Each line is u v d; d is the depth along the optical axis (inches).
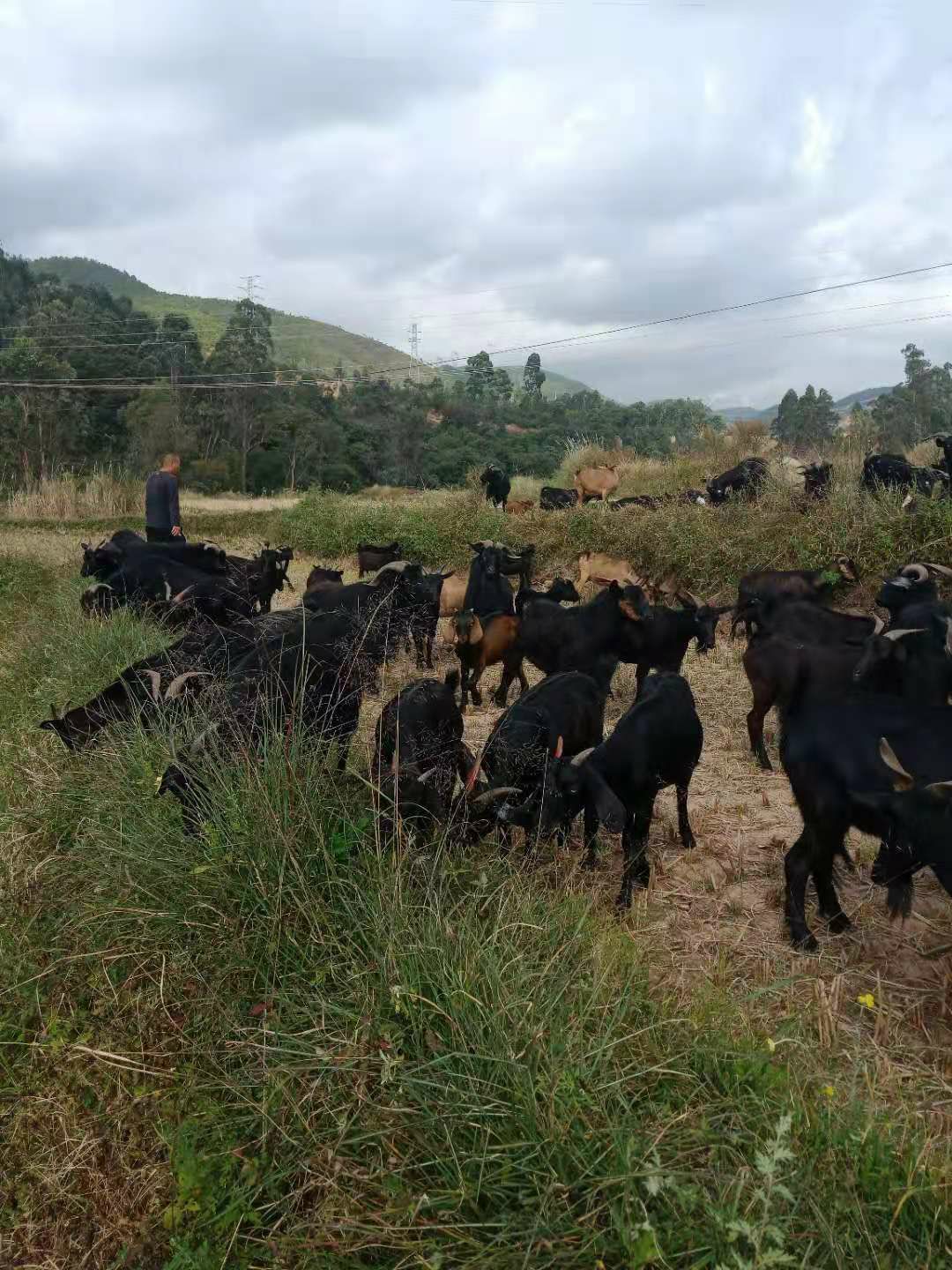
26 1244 127.9
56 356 3014.3
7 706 325.4
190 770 198.1
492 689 398.6
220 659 294.4
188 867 175.9
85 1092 150.3
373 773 212.7
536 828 200.4
